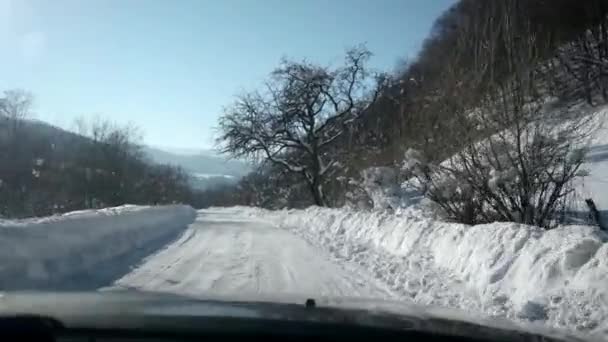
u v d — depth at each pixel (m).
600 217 10.24
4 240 7.79
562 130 9.80
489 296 6.77
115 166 60.47
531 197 9.57
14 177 43.09
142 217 16.47
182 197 107.31
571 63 24.19
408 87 17.39
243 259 11.31
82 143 59.94
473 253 8.29
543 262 6.47
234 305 4.27
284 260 11.23
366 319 3.92
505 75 10.58
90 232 10.98
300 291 7.84
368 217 15.55
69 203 44.56
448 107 11.36
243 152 32.56
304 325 3.61
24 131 50.59
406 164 12.68
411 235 11.40
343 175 25.59
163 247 13.46
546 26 18.83
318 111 32.66
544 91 10.91
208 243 14.70
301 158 34.19
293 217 26.36
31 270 7.84
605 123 17.20
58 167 52.03
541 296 6.08
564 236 6.76
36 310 3.79
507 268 7.19
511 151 9.76
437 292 7.55
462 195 10.88
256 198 65.50
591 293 5.59
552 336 3.83
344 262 10.98
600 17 27.20
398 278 8.77
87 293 4.95
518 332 3.86
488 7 11.78
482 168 10.10
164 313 3.79
